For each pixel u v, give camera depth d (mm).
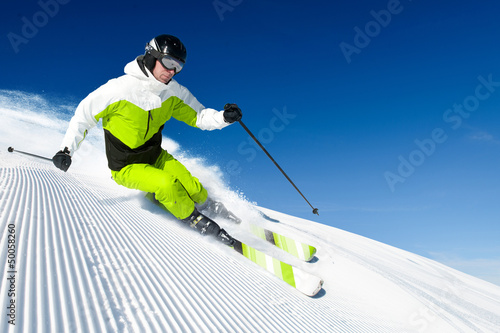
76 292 1099
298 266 2902
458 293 4266
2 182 2002
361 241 5844
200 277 1699
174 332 1105
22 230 1388
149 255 1688
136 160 2672
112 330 983
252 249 2494
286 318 1694
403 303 2924
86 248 1465
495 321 3432
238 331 1321
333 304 2309
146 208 2734
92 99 2375
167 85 2592
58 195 2148
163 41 2342
